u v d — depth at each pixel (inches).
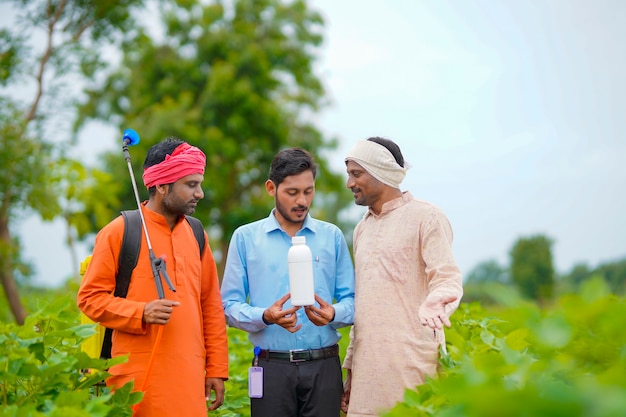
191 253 170.6
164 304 156.9
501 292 87.3
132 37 684.1
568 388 67.7
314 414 178.1
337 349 183.8
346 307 177.5
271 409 177.2
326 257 184.5
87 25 652.7
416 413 103.9
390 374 169.0
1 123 572.1
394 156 178.9
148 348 161.9
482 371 85.7
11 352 132.6
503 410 65.0
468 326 184.2
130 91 1170.0
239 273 185.0
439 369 167.5
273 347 178.7
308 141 1175.0
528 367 86.6
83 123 1139.9
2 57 596.7
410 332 170.1
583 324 84.7
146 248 165.0
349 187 179.3
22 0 610.2
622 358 80.2
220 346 176.9
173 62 1136.2
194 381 164.1
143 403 159.6
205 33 1157.1
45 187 590.2
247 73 1137.4
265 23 1212.5
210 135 1064.8
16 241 631.8
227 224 1105.4
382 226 176.1
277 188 179.6
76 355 137.8
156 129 1052.5
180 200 165.9
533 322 86.8
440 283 164.2
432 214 171.5
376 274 173.8
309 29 1229.1
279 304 172.1
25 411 119.1
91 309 160.7
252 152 1135.6
